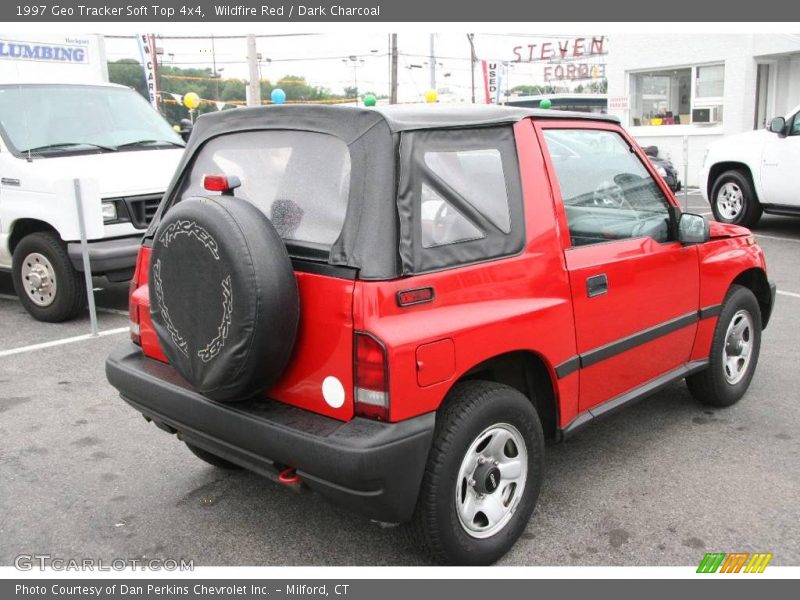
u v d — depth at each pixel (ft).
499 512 10.52
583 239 11.82
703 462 13.67
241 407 9.83
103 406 16.88
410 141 9.48
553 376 11.17
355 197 9.31
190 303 9.60
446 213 9.77
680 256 13.76
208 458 13.33
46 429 15.60
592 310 11.72
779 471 13.29
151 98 79.77
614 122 13.02
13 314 25.48
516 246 10.57
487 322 9.85
